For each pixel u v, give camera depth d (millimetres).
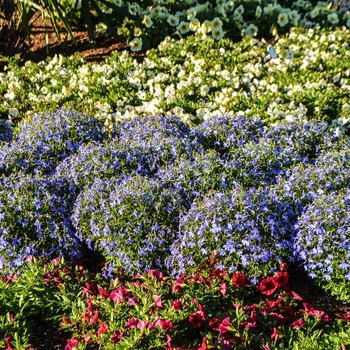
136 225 2598
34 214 2676
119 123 3246
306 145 2969
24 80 3736
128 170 2846
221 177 2748
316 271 2535
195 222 2549
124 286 2539
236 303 2424
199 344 2316
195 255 2549
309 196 2678
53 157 2973
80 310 2404
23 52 4062
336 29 4191
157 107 3393
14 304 2455
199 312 2352
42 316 2455
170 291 2479
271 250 2523
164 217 2625
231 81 3564
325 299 2516
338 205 2551
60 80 3680
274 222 2547
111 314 2365
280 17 4188
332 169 2740
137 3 4340
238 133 3035
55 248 2656
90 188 2754
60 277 2516
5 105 3535
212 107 3385
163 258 2609
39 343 2391
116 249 2600
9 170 2908
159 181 2705
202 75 3613
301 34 4070
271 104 3359
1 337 2375
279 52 3824
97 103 3459
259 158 2891
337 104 3410
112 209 2615
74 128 3051
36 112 3477
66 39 4043
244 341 2320
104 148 2879
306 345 2283
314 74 3621
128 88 3572
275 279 2447
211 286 2469
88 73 3688
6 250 2617
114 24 4242
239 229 2514
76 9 4293
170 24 4129
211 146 3039
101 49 4090
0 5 4035
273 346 2297
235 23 4180
